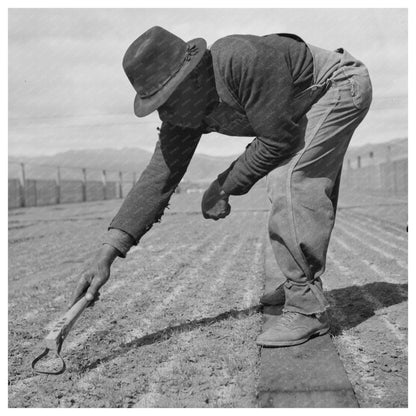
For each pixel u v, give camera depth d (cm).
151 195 316
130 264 628
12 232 1127
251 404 246
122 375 286
